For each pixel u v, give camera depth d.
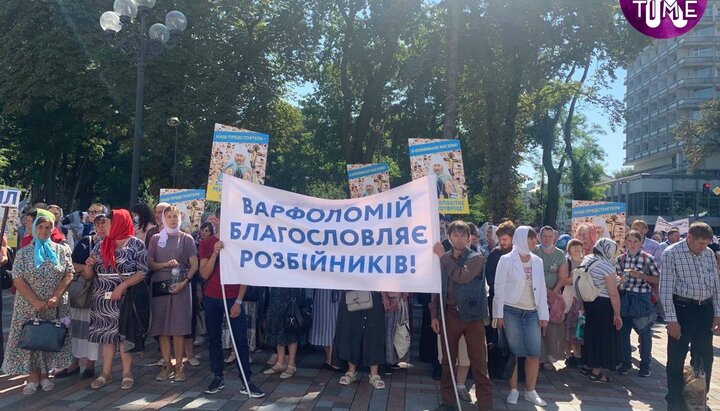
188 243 6.91
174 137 23.80
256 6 26.14
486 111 21.59
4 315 10.82
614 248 7.44
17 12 22.97
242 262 6.21
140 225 7.36
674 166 84.50
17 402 5.98
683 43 83.12
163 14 22.34
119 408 5.84
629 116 23.91
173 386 6.70
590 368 7.78
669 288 6.14
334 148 36.28
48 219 6.39
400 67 24.75
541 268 6.29
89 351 6.81
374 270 5.97
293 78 27.53
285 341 7.22
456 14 16.86
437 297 6.15
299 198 6.31
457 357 6.40
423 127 29.00
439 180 9.20
